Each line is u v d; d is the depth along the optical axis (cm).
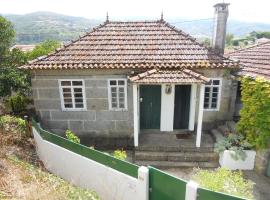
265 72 988
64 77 1062
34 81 1075
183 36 1177
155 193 614
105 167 723
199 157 987
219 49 1137
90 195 654
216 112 1130
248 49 1517
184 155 991
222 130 1082
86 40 1157
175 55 1080
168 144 1043
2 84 1354
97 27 1220
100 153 740
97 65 1016
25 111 1426
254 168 921
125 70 1045
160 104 1140
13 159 788
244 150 920
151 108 1149
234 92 1096
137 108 1077
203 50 1109
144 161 996
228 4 1089
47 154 931
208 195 514
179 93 1132
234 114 1179
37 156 1011
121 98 1095
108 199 737
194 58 1064
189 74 982
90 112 1108
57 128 1138
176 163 979
